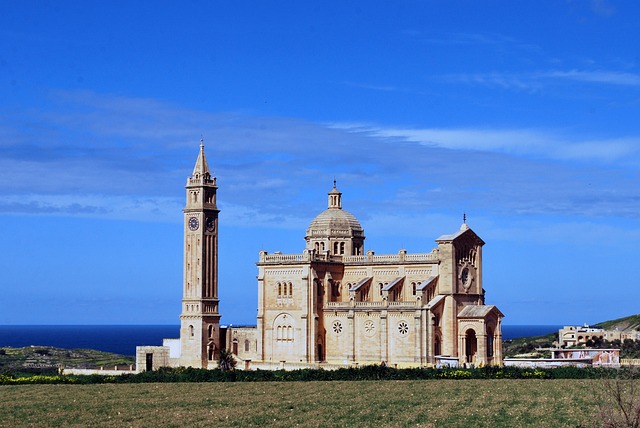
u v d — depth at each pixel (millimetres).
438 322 193875
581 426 110000
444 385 151750
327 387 151875
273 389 150750
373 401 133875
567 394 137125
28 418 122938
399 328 195375
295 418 119688
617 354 195750
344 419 118438
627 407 94375
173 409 129375
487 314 191125
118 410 129125
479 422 114875
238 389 151750
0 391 153000
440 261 196250
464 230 197500
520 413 120688
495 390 143875
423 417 119375
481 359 189625
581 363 187875
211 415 122938
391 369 168000
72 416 124062
